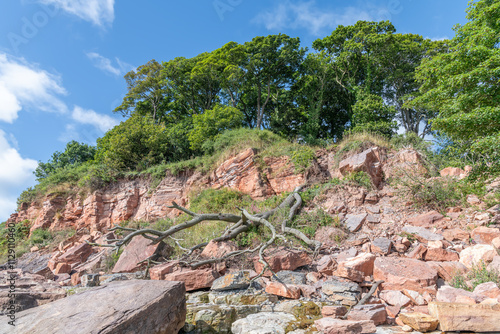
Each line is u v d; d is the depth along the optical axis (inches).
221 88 1224.8
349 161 523.2
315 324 208.5
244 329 207.5
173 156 927.7
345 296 253.4
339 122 1227.2
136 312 154.9
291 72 1097.4
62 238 751.7
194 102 1262.3
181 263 339.0
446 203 392.8
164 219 701.3
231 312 239.8
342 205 446.6
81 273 453.7
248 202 575.5
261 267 331.6
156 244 401.1
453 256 286.4
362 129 841.5
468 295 200.8
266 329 204.1
